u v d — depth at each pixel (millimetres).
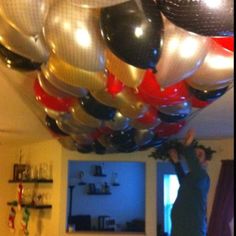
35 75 1860
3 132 4570
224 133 4227
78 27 1061
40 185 5328
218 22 901
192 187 2805
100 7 945
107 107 1832
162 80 1231
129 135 2572
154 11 981
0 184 6363
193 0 870
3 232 6211
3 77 2145
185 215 2797
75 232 4832
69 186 5555
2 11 1003
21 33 1120
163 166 5785
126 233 4840
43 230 5137
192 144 2928
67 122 2232
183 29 982
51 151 5172
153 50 1024
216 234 4398
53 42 1104
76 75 1339
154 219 4797
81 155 4949
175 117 2008
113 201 5738
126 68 1239
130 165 5887
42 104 2059
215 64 1318
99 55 1127
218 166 4645
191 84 1484
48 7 1023
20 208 5578
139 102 1735
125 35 990
